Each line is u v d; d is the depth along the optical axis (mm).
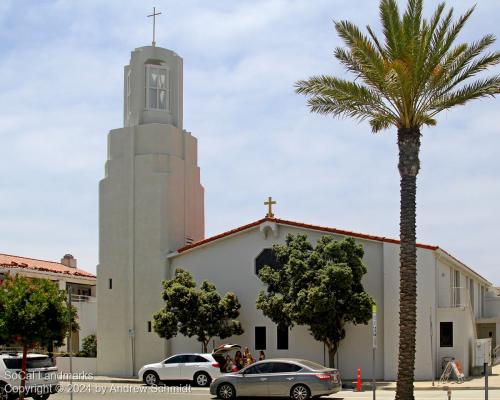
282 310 33031
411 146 22812
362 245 34125
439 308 34375
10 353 26031
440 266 36562
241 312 37250
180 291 35688
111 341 39656
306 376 24844
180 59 42438
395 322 34188
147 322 38969
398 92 22375
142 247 39531
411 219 22438
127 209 40094
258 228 37438
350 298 32250
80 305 45781
